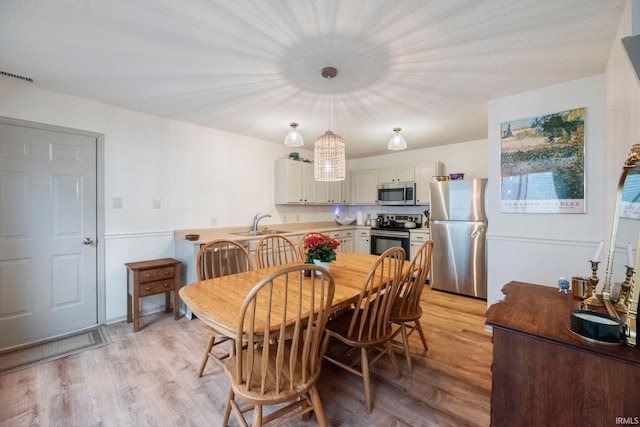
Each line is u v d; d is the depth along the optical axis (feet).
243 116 10.05
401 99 8.45
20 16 4.81
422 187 14.66
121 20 4.94
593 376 3.00
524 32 5.25
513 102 8.12
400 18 4.87
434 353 7.21
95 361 6.81
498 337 3.60
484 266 11.31
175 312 9.43
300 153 15.47
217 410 5.23
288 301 4.82
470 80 7.19
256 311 4.38
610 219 6.34
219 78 7.11
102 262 8.98
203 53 5.99
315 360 4.53
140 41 5.57
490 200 8.59
